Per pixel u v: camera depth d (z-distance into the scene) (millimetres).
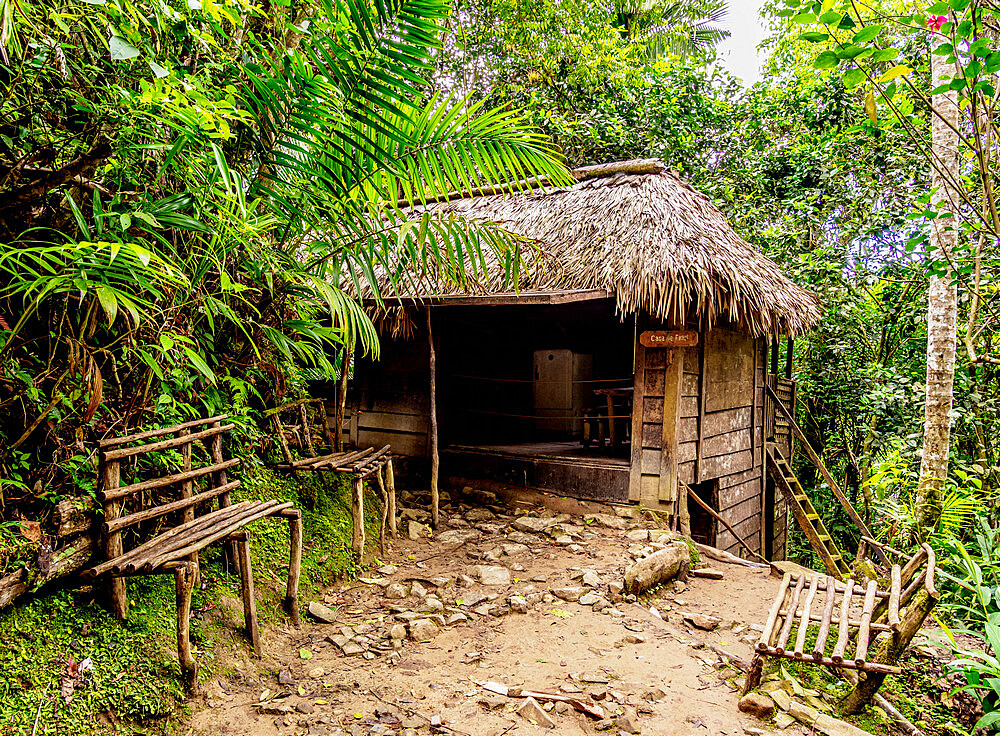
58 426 2709
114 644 2520
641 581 4215
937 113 2861
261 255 2932
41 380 2543
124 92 2246
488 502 6082
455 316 6977
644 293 4629
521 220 5945
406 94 2699
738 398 6738
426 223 3184
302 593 3633
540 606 3834
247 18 3377
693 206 5879
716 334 6203
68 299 2566
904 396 7391
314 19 2768
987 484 6230
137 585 2852
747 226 9203
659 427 5484
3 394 2551
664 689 2916
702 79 10227
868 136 8289
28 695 2158
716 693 2943
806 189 9250
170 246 2508
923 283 7445
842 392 8320
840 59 2414
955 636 3861
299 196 2887
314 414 6418
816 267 8211
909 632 2801
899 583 3115
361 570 4180
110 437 2822
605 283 4727
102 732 2221
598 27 10047
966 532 4578
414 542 4910
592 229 5359
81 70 2467
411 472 6582
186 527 2809
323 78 2512
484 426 7594
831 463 9016
